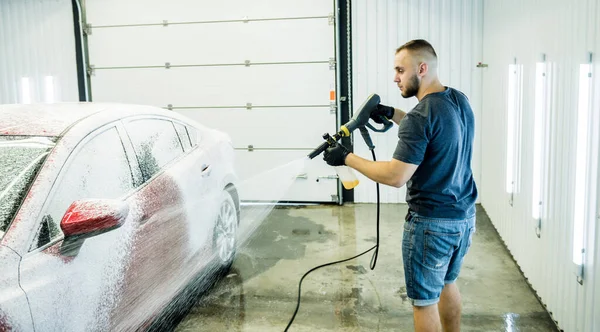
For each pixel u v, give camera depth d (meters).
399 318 3.32
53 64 6.96
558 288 3.09
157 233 2.75
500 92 4.96
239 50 6.50
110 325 2.31
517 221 4.20
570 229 2.86
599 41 2.43
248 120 6.62
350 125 2.69
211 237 3.58
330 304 3.53
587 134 2.58
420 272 2.39
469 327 3.14
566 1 2.93
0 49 7.04
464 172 2.43
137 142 2.93
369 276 4.03
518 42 4.17
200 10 6.50
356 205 6.51
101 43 6.75
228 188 4.05
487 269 4.13
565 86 2.96
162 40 6.63
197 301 3.44
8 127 2.55
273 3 6.35
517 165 4.21
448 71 6.17
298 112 6.52
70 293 2.07
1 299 1.80
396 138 6.34
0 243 1.96
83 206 2.14
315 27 6.32
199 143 3.70
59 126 2.56
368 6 6.20
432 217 2.34
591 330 2.54
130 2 6.61
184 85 6.68
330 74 6.38
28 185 2.20
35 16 6.88
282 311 3.42
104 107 2.99
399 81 2.46
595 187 2.48
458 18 6.06
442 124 2.25
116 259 2.36
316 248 4.73
